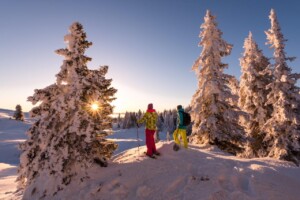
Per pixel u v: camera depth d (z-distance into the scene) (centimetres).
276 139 2095
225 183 845
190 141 1806
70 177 892
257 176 888
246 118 1738
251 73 2450
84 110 982
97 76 1027
